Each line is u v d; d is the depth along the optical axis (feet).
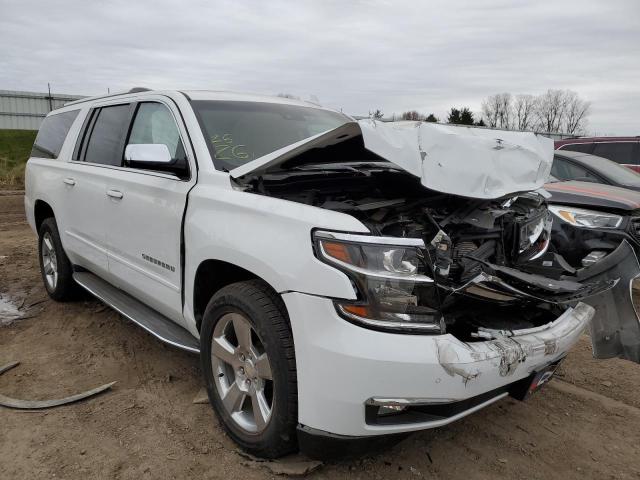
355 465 8.71
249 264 8.12
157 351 12.83
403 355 6.89
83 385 11.11
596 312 11.38
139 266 11.44
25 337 13.64
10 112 104.99
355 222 7.34
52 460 8.59
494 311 9.16
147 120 11.98
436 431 9.91
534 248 10.51
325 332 7.14
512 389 8.38
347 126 8.08
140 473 8.34
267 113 11.89
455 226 9.17
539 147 9.55
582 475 8.84
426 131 8.26
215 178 9.45
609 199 17.76
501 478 8.63
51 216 16.85
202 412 10.11
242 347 8.54
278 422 7.86
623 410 11.00
